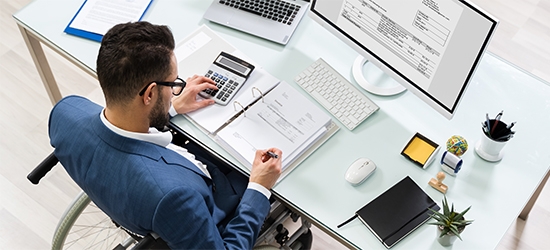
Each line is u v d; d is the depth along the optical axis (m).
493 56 1.95
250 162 1.70
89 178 1.51
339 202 1.65
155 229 1.45
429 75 1.69
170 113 1.79
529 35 2.94
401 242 1.58
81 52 1.97
